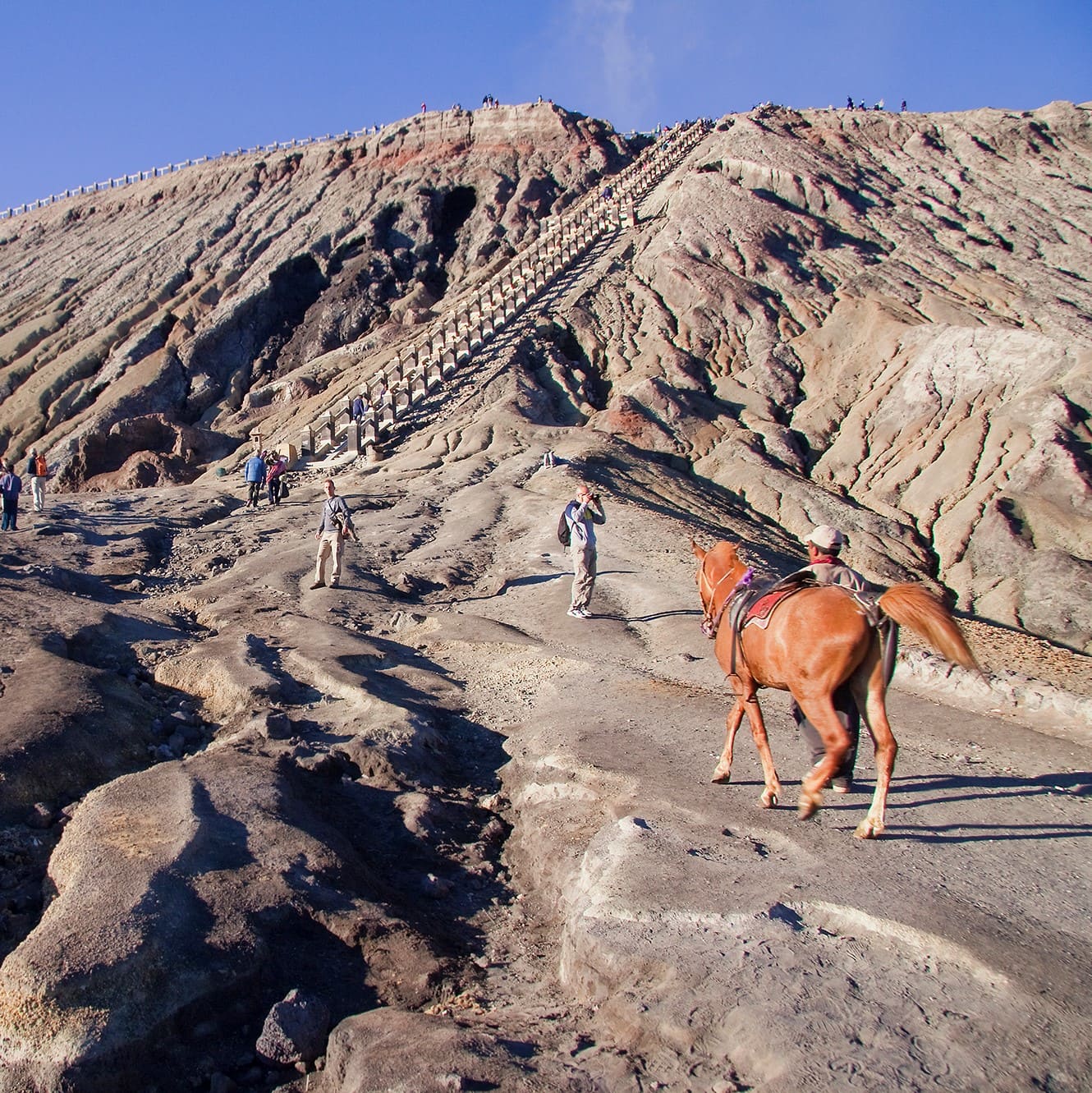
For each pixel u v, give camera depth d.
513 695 11.03
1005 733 8.92
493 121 87.44
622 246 56.66
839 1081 4.03
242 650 11.34
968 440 36.25
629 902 5.46
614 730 8.98
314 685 10.85
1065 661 12.28
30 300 81.50
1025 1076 4.03
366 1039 4.67
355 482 28.34
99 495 25.11
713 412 40.56
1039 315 46.38
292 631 12.75
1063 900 5.50
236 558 18.42
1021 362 39.38
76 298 79.19
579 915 5.51
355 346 61.69
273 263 76.69
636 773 7.66
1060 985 4.58
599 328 47.94
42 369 70.69
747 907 5.33
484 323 47.53
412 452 32.22
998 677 10.34
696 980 4.79
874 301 48.28
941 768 7.89
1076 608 28.09
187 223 86.38
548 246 63.00
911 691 10.73
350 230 79.50
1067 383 36.91
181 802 6.86
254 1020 5.14
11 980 4.82
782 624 6.27
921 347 42.97
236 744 8.59
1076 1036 4.23
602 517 14.41
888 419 39.91
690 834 6.41
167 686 10.94
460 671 12.12
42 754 7.93
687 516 26.53
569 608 14.46
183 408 66.12
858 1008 4.50
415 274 76.06
